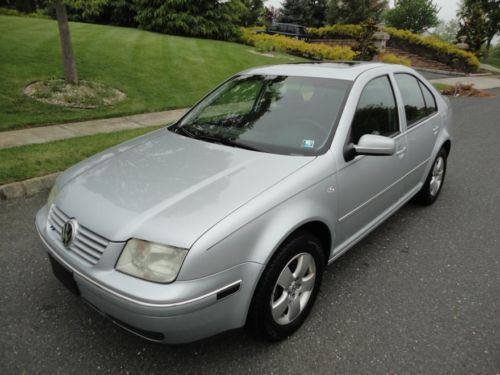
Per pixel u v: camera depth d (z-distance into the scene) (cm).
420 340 276
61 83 889
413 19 3666
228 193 245
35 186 483
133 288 211
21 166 513
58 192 277
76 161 545
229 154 293
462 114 1090
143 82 1033
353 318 295
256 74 382
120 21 2034
